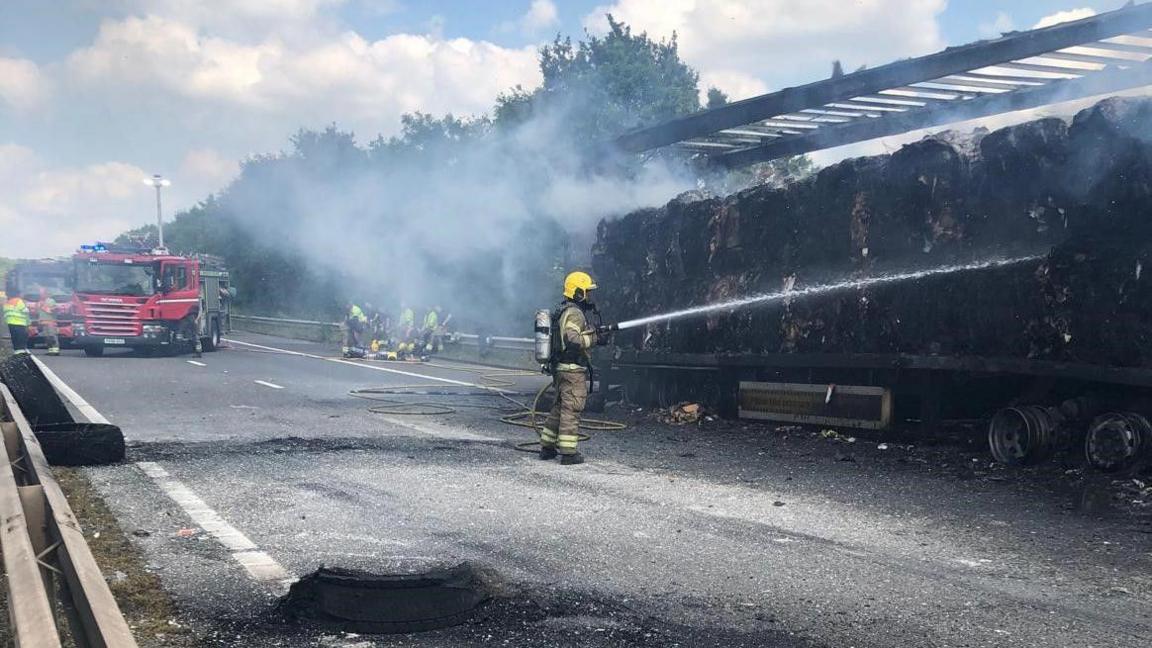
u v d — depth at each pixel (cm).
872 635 428
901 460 906
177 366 2059
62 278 2677
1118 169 788
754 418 1164
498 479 802
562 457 891
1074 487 766
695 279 1285
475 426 1152
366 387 1642
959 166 921
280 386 1617
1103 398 854
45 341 2616
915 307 961
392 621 431
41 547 420
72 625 334
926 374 984
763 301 1149
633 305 1389
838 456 933
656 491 755
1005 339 883
